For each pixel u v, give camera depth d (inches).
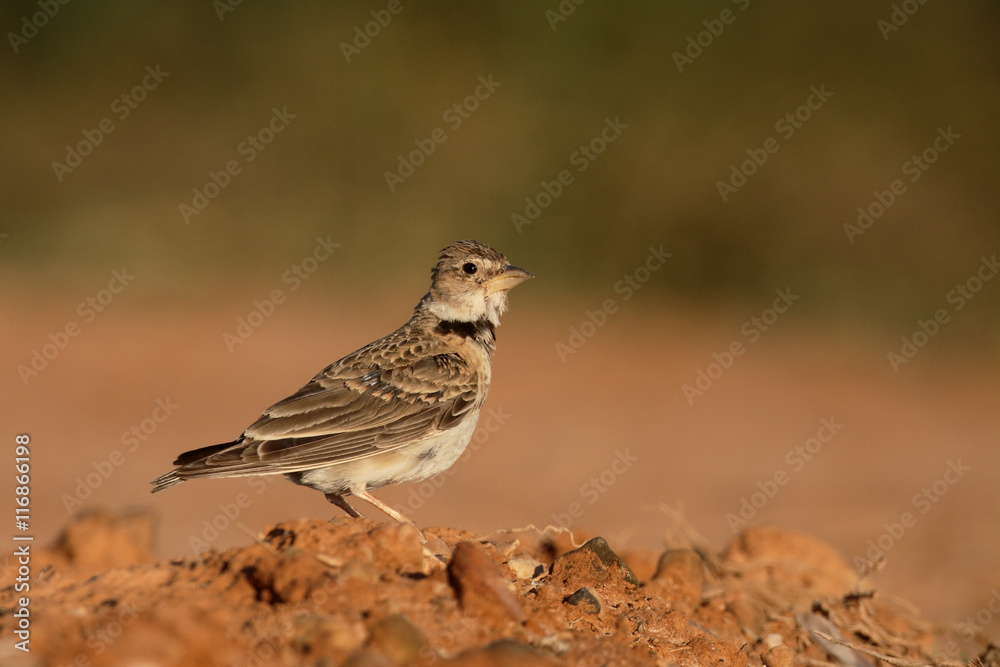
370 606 382.0
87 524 530.0
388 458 586.2
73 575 433.1
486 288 644.7
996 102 2036.2
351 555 414.6
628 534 732.7
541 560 601.3
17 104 2132.1
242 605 378.6
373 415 585.3
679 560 575.5
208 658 345.4
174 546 829.8
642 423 1262.3
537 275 2004.2
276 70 2210.9
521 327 1739.7
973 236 1926.7
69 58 2201.0
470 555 403.5
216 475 541.0
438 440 599.2
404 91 2177.7
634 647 418.3
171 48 2223.2
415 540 426.3
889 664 544.4
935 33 2108.8
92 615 366.9
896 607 681.6
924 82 2071.9
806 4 2150.6
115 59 2207.2
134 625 351.6
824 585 633.0
